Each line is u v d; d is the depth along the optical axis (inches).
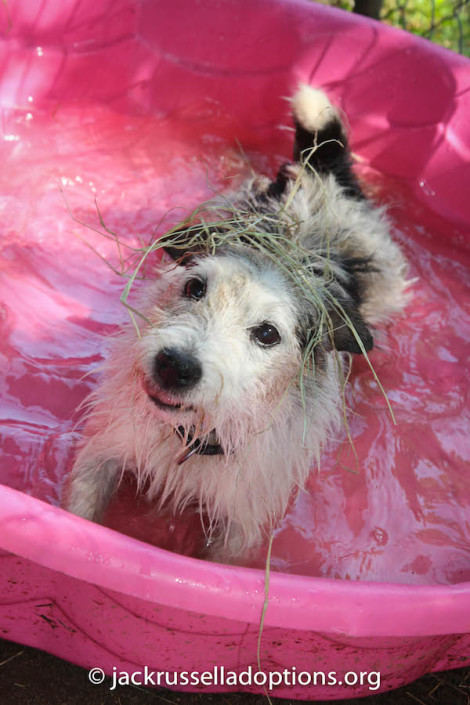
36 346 29.8
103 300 31.7
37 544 20.0
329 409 27.2
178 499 26.7
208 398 22.8
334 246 30.6
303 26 38.3
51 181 35.3
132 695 24.6
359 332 26.4
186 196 36.1
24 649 24.9
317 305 25.7
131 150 37.9
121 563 19.9
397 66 37.8
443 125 37.0
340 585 20.6
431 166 37.6
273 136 39.9
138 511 26.8
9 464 26.7
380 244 32.6
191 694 24.9
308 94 33.1
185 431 24.4
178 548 26.3
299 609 20.2
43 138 37.4
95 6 37.7
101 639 23.2
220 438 24.7
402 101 38.0
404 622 20.6
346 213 32.0
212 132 39.7
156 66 39.4
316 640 22.0
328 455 28.8
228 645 22.5
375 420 29.9
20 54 37.5
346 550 26.6
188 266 25.9
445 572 26.4
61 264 32.3
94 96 39.2
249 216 27.8
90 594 21.5
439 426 30.1
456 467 29.1
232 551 26.1
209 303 24.2
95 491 25.9
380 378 31.2
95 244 33.2
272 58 39.1
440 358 32.3
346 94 38.9
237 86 39.7
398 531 27.2
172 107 40.0
